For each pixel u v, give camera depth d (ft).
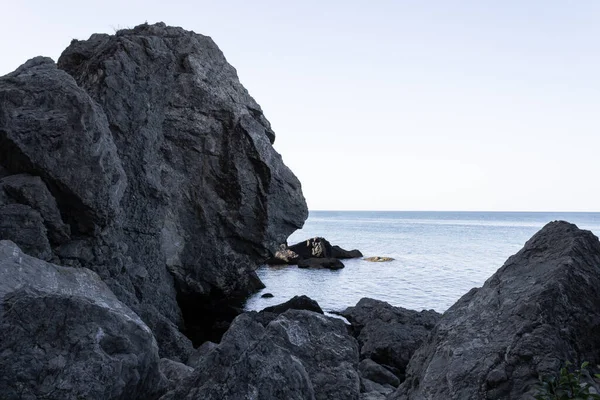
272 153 78.79
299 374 21.72
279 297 94.12
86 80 61.36
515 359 18.93
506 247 239.30
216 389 20.38
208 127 74.54
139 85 62.44
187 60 74.33
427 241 289.33
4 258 29.19
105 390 21.24
